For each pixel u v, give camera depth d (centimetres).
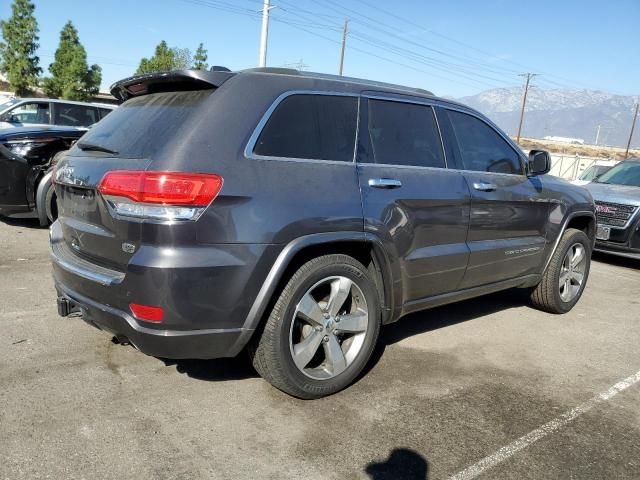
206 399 320
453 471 268
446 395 346
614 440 306
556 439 303
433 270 381
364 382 357
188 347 279
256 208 284
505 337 462
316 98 331
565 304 536
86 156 320
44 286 501
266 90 310
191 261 267
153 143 286
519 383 372
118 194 275
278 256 290
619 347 458
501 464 276
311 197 306
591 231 558
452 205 388
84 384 327
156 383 335
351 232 321
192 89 315
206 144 279
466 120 430
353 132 344
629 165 975
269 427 295
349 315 337
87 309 297
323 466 265
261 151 297
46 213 682
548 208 492
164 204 265
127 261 275
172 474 251
